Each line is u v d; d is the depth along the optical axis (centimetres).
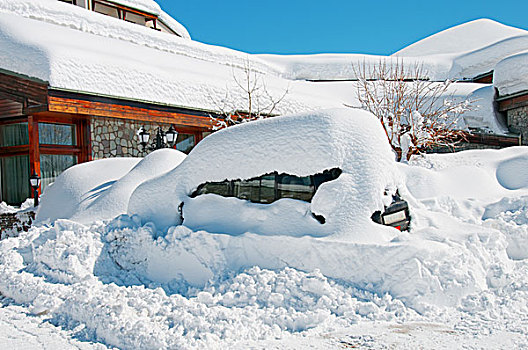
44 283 587
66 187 1074
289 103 2188
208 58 2864
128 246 641
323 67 3459
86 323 457
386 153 582
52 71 1383
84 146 1552
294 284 464
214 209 614
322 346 366
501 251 545
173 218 663
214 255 549
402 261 454
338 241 488
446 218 607
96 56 1573
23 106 1448
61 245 650
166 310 442
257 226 561
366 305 431
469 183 966
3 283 615
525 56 2270
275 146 593
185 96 1786
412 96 1850
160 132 1409
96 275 619
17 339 430
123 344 395
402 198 591
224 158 633
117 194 910
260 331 403
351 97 2742
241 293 469
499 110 2448
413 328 396
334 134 570
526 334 371
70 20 2180
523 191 905
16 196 1600
